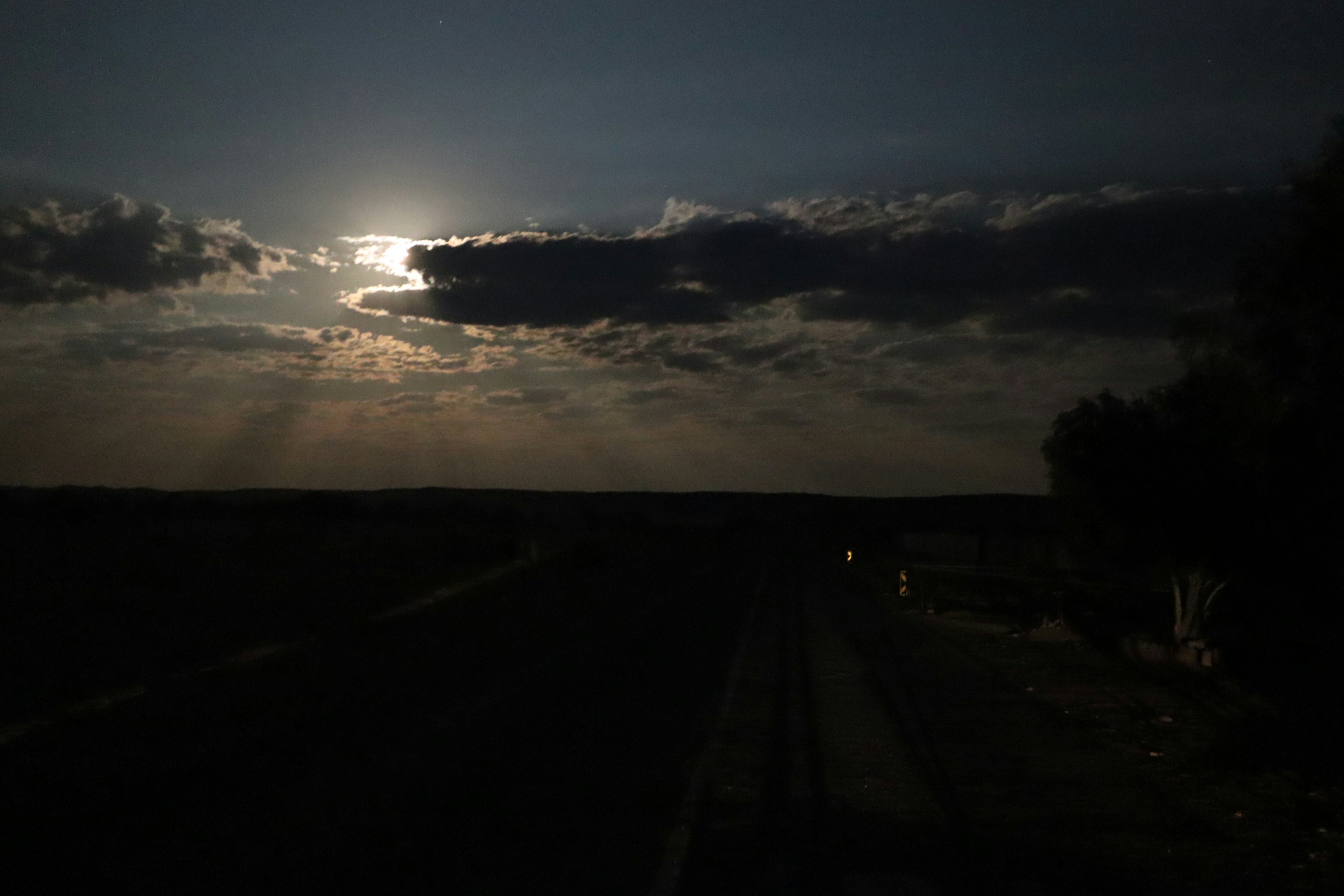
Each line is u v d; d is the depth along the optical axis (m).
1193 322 12.07
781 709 14.59
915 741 12.70
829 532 104.31
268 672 16.25
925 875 7.59
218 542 56.66
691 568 52.94
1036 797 10.06
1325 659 22.48
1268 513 17.64
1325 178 9.06
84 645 20.52
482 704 14.20
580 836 8.31
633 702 14.72
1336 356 9.34
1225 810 9.62
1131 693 17.55
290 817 8.70
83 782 9.67
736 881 7.37
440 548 58.41
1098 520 23.89
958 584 47.75
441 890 7.03
